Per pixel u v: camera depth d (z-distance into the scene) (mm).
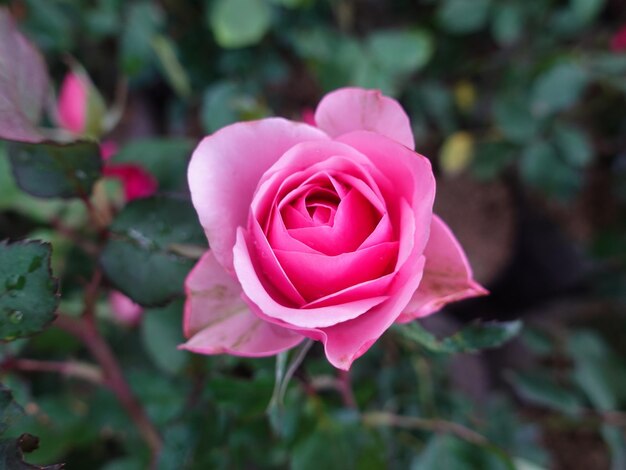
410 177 208
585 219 638
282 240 206
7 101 226
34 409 304
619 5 639
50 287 221
